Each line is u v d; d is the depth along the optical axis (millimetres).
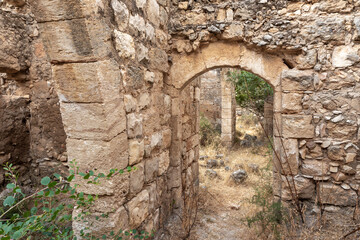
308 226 2852
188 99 3906
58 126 3695
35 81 3723
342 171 2836
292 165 2941
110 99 1822
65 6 1618
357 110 2754
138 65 2312
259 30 2875
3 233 1139
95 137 1804
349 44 2729
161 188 2943
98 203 1885
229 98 8008
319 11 2773
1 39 3295
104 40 1744
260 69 2992
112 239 1851
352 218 2812
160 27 2895
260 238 2975
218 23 2934
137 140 2246
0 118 3498
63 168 3736
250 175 5324
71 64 1732
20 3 3549
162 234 2873
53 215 1439
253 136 8953
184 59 3170
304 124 2859
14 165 3703
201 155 7023
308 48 2812
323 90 2826
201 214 3797
